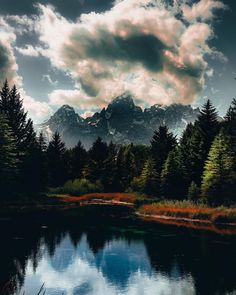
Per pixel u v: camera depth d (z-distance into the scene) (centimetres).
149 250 3009
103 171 10425
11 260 2636
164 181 6950
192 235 3638
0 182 5975
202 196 5588
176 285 2186
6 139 6028
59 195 7812
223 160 5441
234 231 3891
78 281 2242
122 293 2058
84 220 4694
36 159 7644
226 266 2550
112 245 3191
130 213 5616
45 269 2461
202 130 6994
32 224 4181
